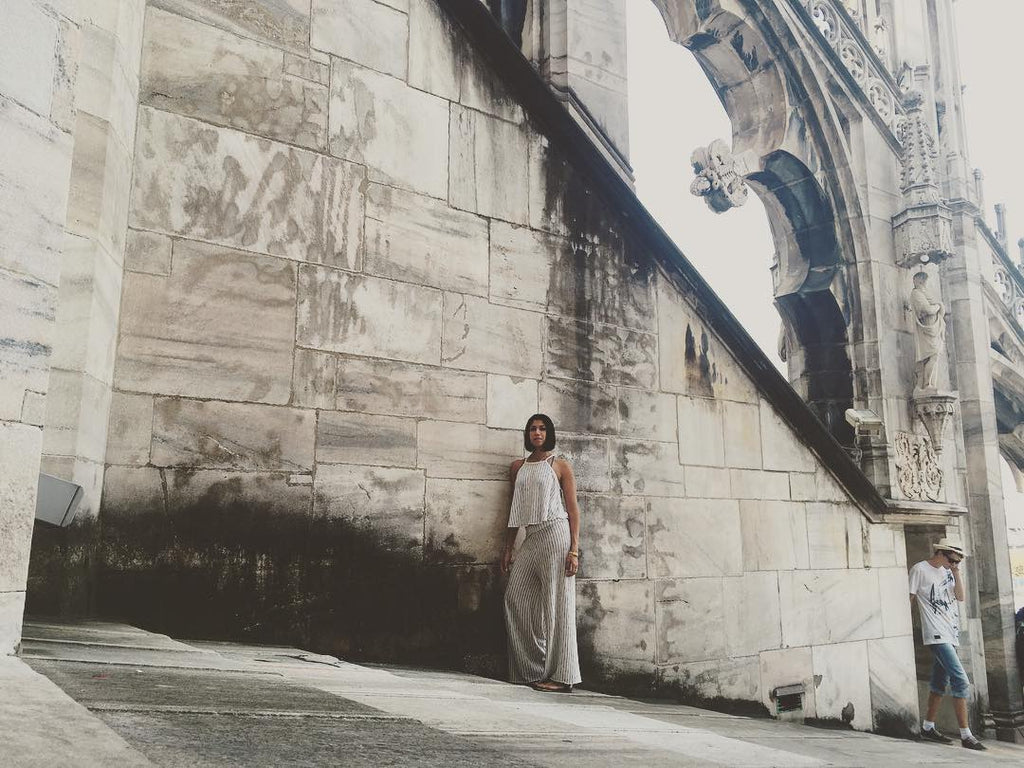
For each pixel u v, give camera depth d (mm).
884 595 6867
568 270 5293
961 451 11375
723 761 1969
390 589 4289
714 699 5543
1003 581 11062
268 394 4059
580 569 5059
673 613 5438
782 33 9781
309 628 4012
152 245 3830
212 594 3766
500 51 5113
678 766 1727
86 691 1500
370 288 4461
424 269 4680
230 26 4199
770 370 6207
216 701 1611
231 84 4164
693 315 5910
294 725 1481
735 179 8656
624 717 3146
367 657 4168
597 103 6449
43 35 2314
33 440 2178
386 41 4723
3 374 2104
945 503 9656
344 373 4312
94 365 3322
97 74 3311
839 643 6426
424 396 4570
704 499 5746
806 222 10648
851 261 10281
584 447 5191
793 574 6211
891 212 10656
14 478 2109
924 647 9102
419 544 4430
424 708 2133
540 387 5055
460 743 1597
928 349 10000
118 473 3617
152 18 3980
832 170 10258
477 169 4984
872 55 11133
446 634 4453
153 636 3047
